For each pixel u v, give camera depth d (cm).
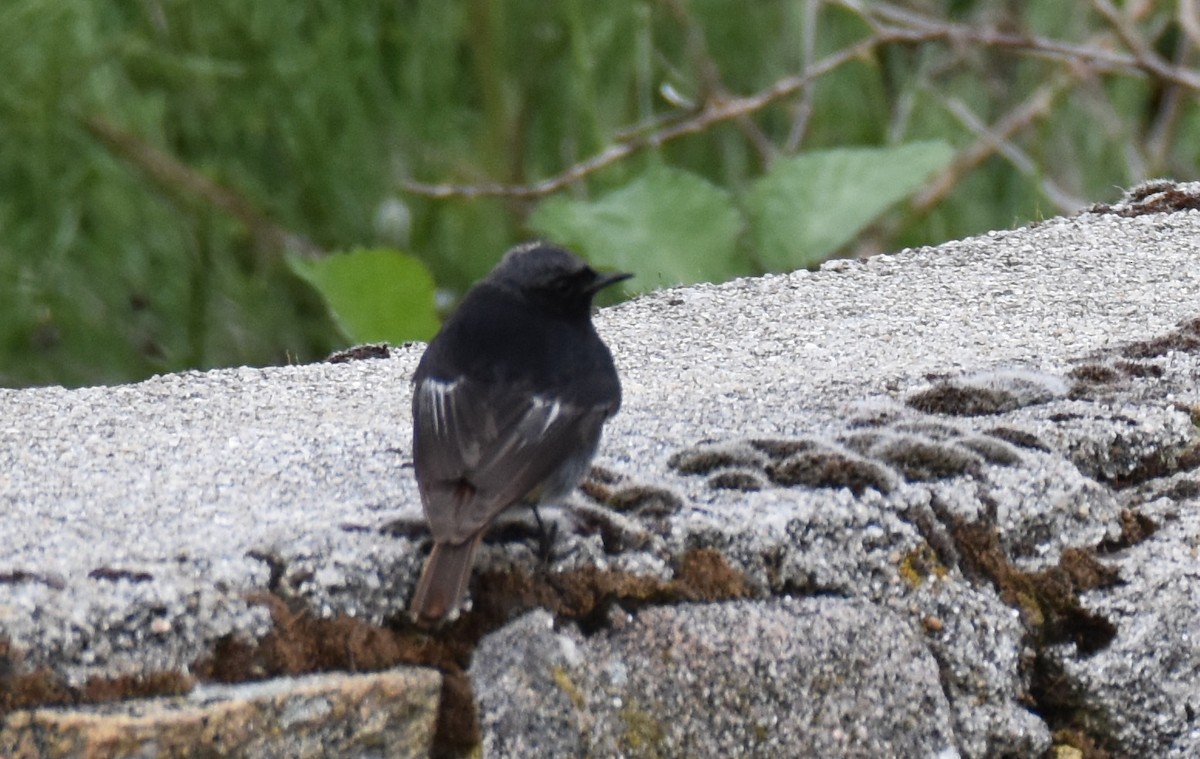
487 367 672
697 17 1661
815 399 815
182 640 570
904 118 1512
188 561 593
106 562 594
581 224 1249
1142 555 717
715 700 616
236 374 900
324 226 1520
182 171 1445
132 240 1495
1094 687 689
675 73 1532
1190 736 698
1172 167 1609
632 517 657
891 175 1277
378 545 610
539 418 653
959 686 669
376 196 1509
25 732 545
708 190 1254
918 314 966
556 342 686
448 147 1523
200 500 686
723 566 643
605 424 784
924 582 671
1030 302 975
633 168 1558
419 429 662
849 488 684
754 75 1666
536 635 610
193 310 1488
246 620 580
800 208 1278
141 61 1480
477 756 602
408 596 605
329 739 575
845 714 635
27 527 647
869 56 1452
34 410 820
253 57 1485
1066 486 715
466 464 629
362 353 955
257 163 1540
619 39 1570
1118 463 758
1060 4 1711
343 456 750
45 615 554
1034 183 1427
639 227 1248
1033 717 682
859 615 650
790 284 1039
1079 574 704
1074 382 823
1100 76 1645
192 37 1477
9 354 1459
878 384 834
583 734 598
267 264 1494
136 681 561
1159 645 699
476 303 707
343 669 591
